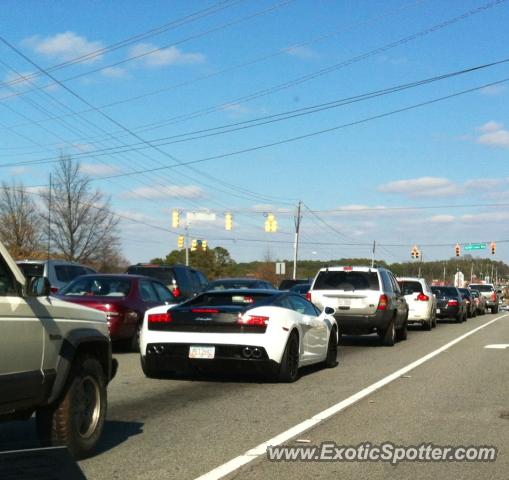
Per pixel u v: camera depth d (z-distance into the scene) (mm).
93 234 42719
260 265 85688
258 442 7164
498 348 17391
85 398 6461
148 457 6500
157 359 10852
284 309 11211
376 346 18062
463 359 14844
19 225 43031
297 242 58219
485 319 34719
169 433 7512
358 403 9422
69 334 6184
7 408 5426
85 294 14844
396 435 7586
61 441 6090
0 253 5582
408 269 106500
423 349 17188
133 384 10852
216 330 10578
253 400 9570
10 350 5379
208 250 81312
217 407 9039
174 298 16844
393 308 18094
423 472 6258
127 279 15227
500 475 6195
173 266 21359
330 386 10859
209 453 6691
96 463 6262
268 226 46750
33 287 5668
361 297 17344
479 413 8812
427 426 8039
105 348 6828
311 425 7988
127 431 7586
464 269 119000
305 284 28938
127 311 14445
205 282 23359
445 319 33000
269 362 10555
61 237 41312
